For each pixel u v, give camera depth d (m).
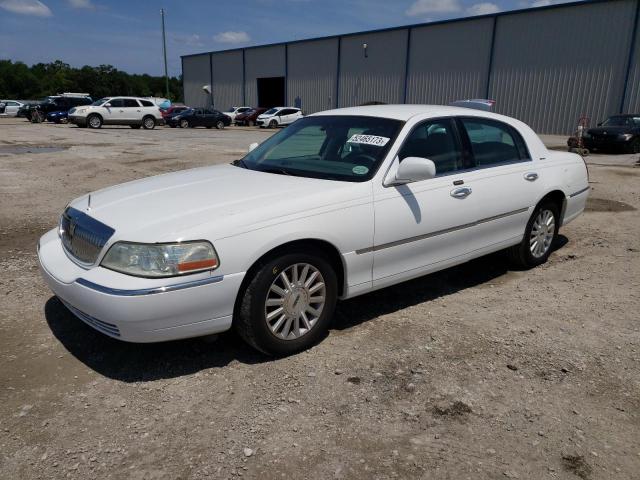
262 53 47.19
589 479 2.42
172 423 2.79
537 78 28.22
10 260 5.34
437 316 4.16
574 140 18.70
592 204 8.63
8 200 8.47
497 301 4.50
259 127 38.88
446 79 32.84
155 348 3.58
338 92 40.69
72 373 3.26
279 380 3.21
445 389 3.12
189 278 3.00
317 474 2.43
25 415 2.84
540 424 2.81
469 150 4.52
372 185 3.74
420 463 2.51
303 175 3.98
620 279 5.05
